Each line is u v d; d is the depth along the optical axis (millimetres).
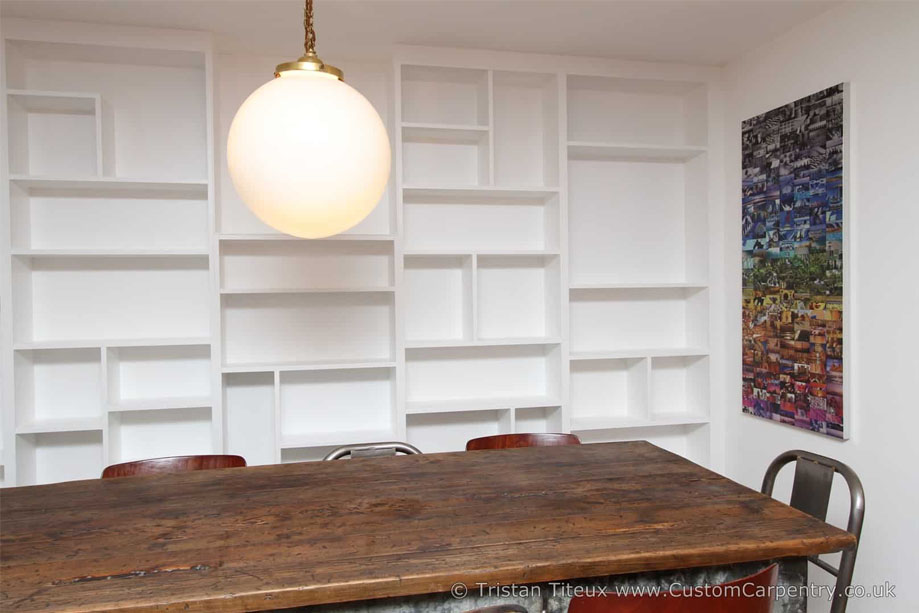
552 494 1646
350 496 1650
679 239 3666
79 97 2754
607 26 2859
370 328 3326
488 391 3502
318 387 3301
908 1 2303
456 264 3432
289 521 1462
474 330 3188
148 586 1132
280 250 3215
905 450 2330
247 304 3197
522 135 3457
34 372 2982
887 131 2393
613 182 3600
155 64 3057
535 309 3523
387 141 1444
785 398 2914
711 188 3443
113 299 3074
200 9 2625
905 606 2326
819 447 2750
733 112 3336
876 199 2443
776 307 2969
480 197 3414
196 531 1404
